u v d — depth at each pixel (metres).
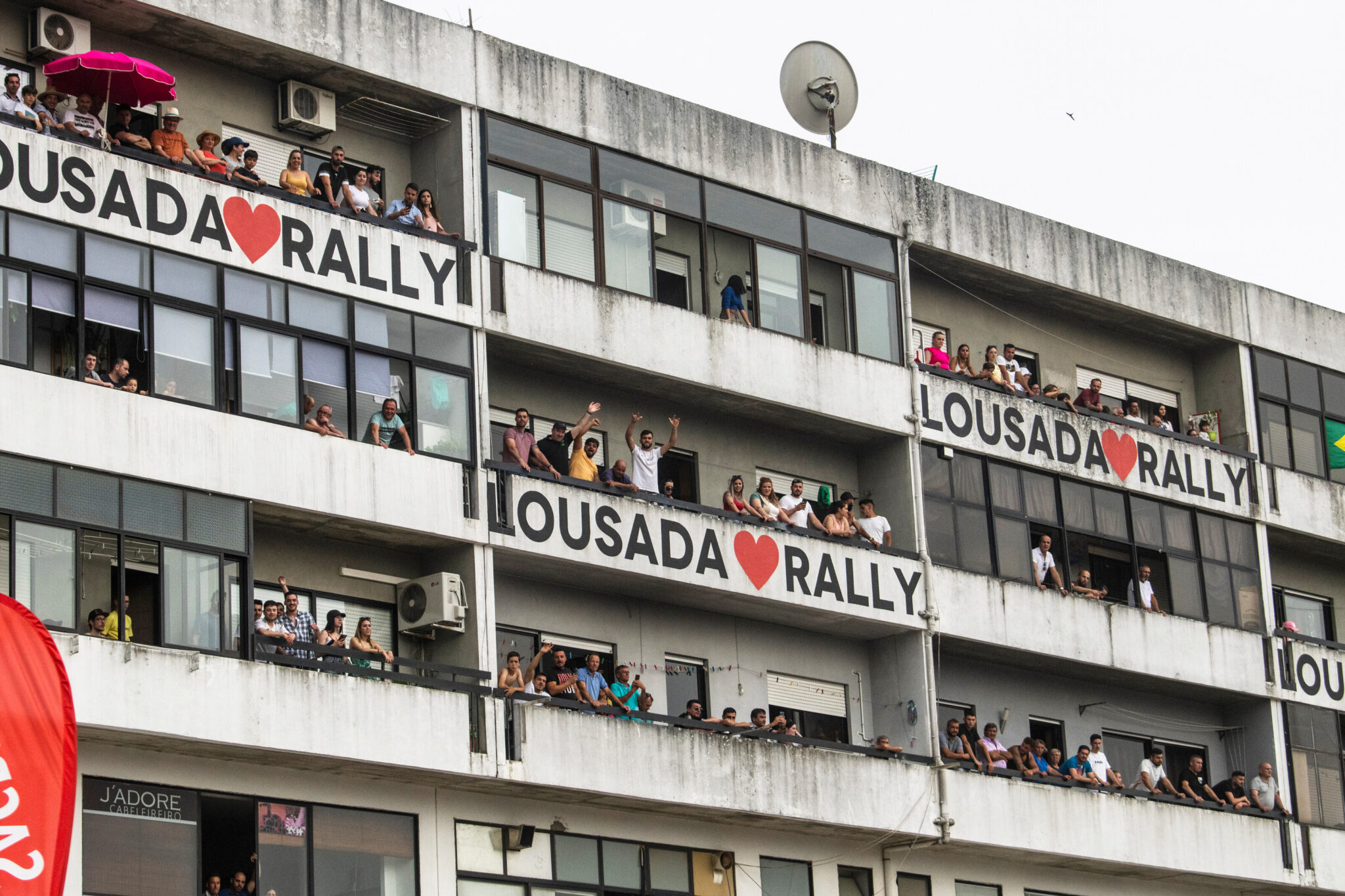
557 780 33.50
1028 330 44.47
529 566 35.28
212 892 30.52
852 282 40.31
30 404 29.70
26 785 27.61
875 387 39.84
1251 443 46.16
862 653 40.00
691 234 38.19
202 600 30.73
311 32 34.25
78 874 29.56
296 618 31.95
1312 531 46.22
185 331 31.56
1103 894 41.38
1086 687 42.94
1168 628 42.69
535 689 34.06
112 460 30.28
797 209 39.81
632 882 35.44
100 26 33.16
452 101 35.62
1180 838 41.22
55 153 30.80
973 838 38.34
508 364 36.56
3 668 27.83
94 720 29.09
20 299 30.06
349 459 32.72
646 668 37.22
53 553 29.48
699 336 37.53
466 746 32.66
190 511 30.89
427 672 33.84
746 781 35.72
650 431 36.72
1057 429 42.47
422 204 35.00
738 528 37.22
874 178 41.12
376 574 34.06
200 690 30.14
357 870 32.34
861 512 39.97
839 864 38.06
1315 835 43.50
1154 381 46.44
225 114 34.38
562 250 36.44
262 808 31.56
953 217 42.16
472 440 34.34
